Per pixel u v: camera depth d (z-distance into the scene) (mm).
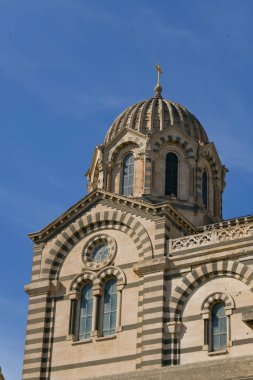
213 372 24094
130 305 51656
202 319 48594
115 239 54719
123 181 62000
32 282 55969
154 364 48094
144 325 49750
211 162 64562
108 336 51531
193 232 55562
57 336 53625
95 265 54562
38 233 57531
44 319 54344
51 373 52469
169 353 48406
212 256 49656
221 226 55562
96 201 56656
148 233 53125
